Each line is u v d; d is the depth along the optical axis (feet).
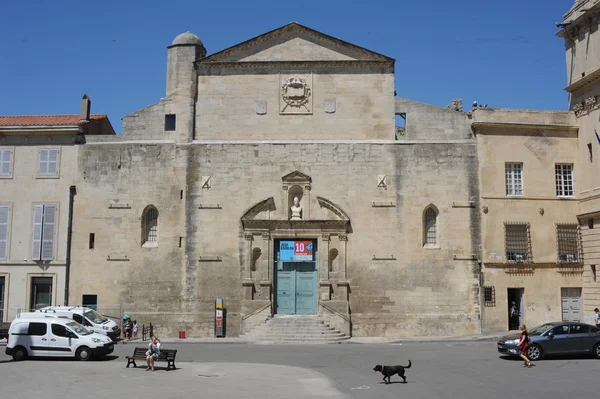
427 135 134.31
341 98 135.13
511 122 133.08
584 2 130.31
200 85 136.56
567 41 137.90
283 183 132.57
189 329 128.88
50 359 95.25
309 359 92.94
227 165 133.39
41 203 134.21
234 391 66.23
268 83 136.05
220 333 127.54
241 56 136.98
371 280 129.80
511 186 133.08
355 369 82.17
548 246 131.23
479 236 130.41
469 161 132.67
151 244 132.67
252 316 127.54
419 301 128.98
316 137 134.41
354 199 131.95
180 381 73.05
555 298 129.90
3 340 122.62
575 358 90.27
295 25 136.98
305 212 131.75
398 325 128.47
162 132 135.44
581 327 90.68
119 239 132.16
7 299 131.95
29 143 136.26
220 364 88.07
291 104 135.23
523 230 131.44
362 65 135.54
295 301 131.13
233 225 131.64
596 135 127.13
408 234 130.82
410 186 132.16
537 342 88.94
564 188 134.41
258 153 133.59
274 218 131.75
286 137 134.41
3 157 136.05
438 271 129.70
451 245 130.31
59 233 133.08
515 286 129.39
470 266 129.59
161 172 133.80
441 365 84.64
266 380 73.20
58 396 64.28
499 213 131.13
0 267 132.77
